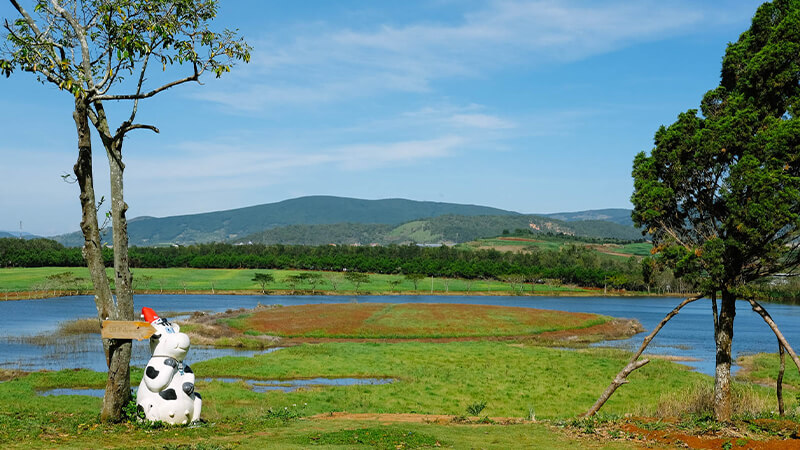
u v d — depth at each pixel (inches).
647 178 905.5
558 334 2918.3
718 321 885.8
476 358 1878.7
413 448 604.4
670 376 1595.7
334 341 2613.2
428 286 6756.9
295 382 1560.0
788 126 740.7
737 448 590.6
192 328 2691.9
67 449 521.0
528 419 876.0
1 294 4837.6
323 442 620.1
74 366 1804.9
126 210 673.6
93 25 661.3
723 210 853.2
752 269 833.5
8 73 638.5
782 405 855.7
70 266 7170.3
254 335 2652.6
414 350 2044.8
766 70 810.8
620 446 619.8
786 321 3673.7
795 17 805.2
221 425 718.5
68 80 614.9
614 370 1674.5
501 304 5142.7
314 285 6146.7
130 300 673.0
